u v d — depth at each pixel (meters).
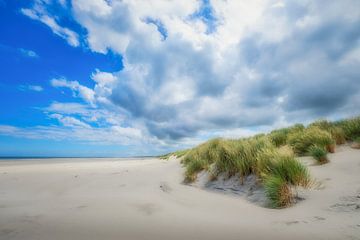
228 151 6.24
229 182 5.30
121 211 3.34
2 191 5.42
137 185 5.98
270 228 2.46
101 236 2.32
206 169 6.87
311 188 3.71
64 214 3.18
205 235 2.34
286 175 4.00
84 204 3.79
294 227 2.43
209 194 4.84
